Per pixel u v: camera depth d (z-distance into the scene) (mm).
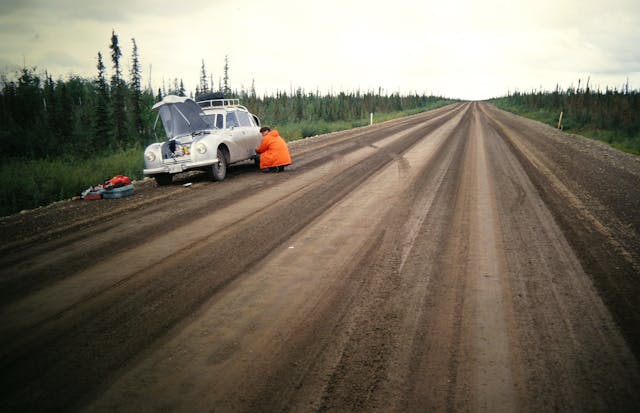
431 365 2510
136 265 4367
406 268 4066
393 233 5195
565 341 2752
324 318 3127
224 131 10414
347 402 2188
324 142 18578
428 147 14852
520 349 2666
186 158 9422
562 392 2244
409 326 2979
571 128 30453
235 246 4875
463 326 2965
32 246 5230
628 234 5047
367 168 10492
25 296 3691
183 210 6879
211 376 2453
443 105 115250
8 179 9805
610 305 3250
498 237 4953
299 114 52594
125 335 2963
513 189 7652
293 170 10773
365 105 69562
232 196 7883
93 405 2219
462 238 4941
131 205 7535
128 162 13211
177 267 4262
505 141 16719
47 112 30031
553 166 10375
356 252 4551
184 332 2979
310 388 2314
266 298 3494
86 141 24953
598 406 2125
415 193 7465
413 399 2205
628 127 30203
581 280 3725
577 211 6105
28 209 8273
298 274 3990
